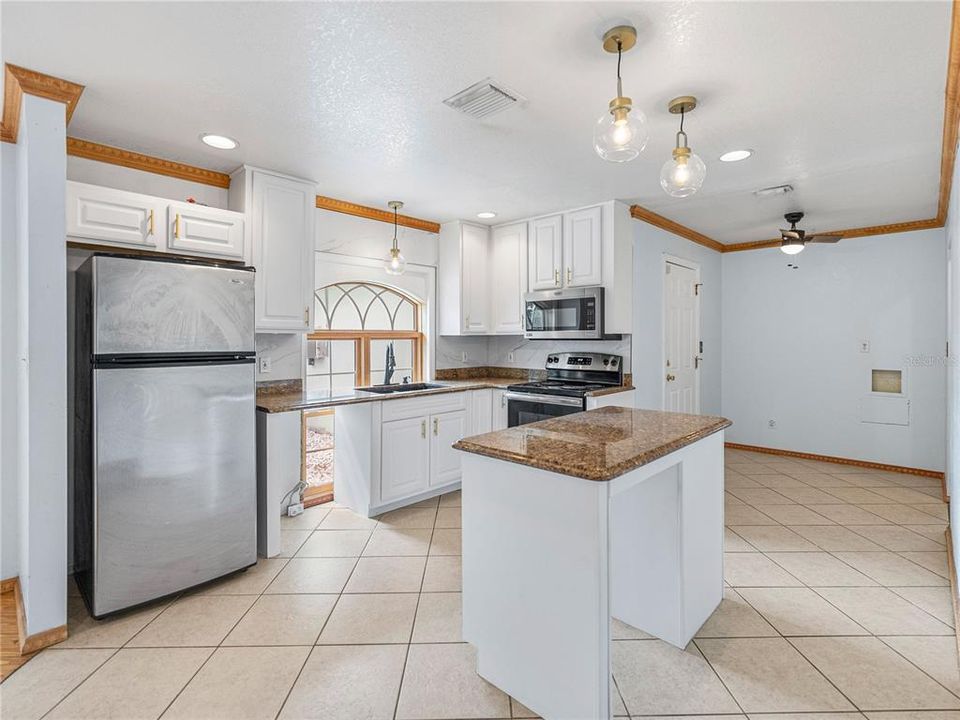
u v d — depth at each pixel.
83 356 2.25
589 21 1.62
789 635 2.05
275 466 2.79
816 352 4.96
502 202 3.73
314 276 3.26
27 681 1.77
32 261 1.91
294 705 1.67
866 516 3.41
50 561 1.96
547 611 1.58
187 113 2.25
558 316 3.89
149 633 2.06
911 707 1.65
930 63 1.87
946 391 4.21
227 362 2.47
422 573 2.61
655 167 2.97
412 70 1.91
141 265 2.18
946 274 4.15
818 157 2.83
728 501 3.73
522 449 1.69
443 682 1.78
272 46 1.75
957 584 2.30
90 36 1.68
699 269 5.03
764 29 1.66
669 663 1.88
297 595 2.38
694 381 4.94
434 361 4.44
